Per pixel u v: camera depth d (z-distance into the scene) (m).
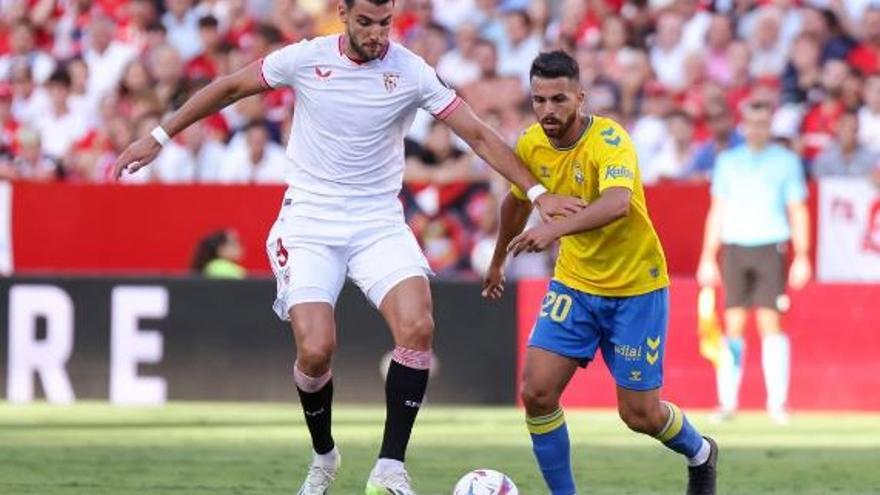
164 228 52.19
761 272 43.12
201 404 47.75
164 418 43.25
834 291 45.84
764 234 42.97
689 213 48.62
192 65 62.03
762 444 37.31
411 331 23.41
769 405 43.91
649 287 23.12
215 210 51.78
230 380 47.91
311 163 23.98
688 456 24.58
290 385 47.66
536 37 60.75
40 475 30.62
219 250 50.09
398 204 24.34
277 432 39.53
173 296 48.16
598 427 41.25
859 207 47.69
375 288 23.81
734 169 43.22
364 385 47.19
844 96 55.78
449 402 47.12
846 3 58.72
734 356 43.72
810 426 42.00
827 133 55.75
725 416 43.72
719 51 58.19
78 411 45.44
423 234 50.31
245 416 43.94
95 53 63.72
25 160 61.34
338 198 23.91
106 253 52.62
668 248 48.75
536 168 23.33
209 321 47.97
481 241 50.06
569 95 22.17
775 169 42.81
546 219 22.72
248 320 47.81
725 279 43.53
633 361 23.28
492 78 58.56
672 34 58.84
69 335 48.44
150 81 61.75
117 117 60.62
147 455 34.28
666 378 46.50
